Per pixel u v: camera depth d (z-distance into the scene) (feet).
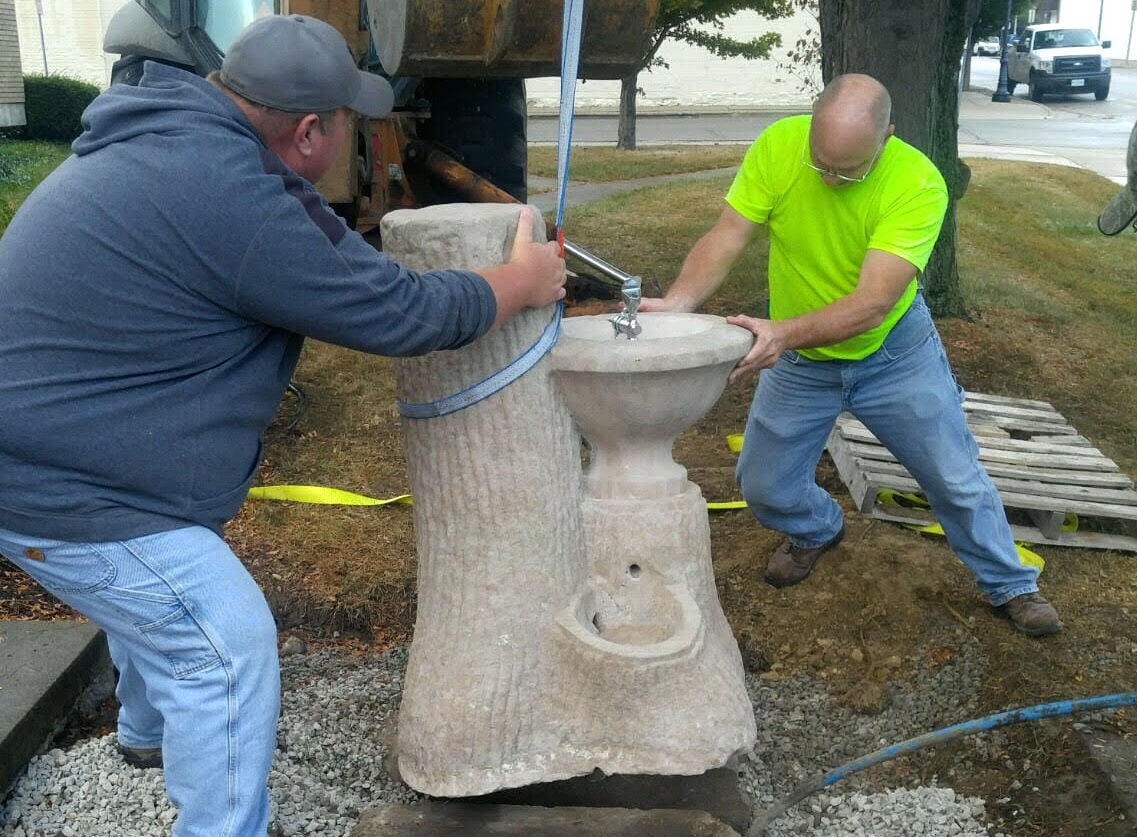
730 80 85.92
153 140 6.47
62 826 9.07
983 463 15.53
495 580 8.59
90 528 6.68
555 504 8.68
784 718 11.37
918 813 9.68
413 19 16.35
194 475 6.85
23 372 6.46
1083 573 13.64
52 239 6.44
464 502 8.62
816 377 11.35
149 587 6.85
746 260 28.37
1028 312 25.38
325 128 7.20
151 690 7.32
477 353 8.34
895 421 11.30
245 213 6.38
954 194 23.62
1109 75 91.66
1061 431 17.34
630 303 9.05
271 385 7.14
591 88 85.35
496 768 8.54
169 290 6.47
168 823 9.09
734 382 9.38
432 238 8.07
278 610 12.81
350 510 15.03
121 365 6.57
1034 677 11.21
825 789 10.30
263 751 7.31
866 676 11.85
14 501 6.63
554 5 17.21
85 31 70.64
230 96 6.88
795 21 83.97
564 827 8.43
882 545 13.62
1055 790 9.81
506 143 22.68
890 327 10.94
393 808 8.77
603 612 9.04
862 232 10.53
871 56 21.27
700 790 9.01
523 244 7.88
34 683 10.11
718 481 16.40
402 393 8.71
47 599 12.32
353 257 6.75
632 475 9.00
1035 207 38.17
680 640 8.38
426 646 8.82
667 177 43.65
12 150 42.75
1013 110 83.61
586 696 8.50
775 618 12.71
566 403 8.69
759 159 11.00
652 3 17.87
